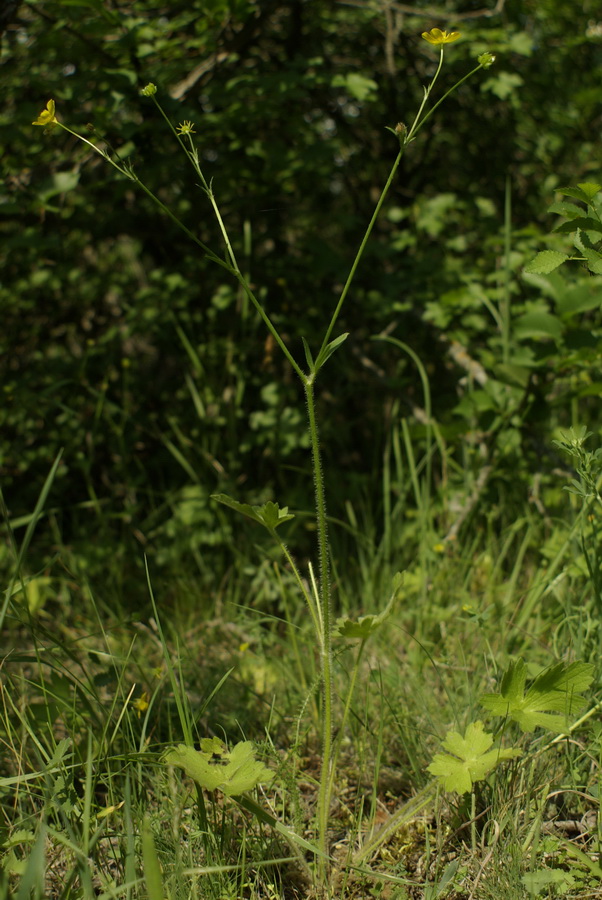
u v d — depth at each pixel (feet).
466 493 9.47
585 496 5.82
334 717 6.74
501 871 4.81
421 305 11.37
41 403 11.80
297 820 5.11
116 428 11.46
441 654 7.27
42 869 3.85
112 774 5.15
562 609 7.49
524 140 12.98
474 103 12.59
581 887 4.86
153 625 8.27
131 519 11.16
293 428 10.85
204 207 11.04
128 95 8.68
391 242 11.84
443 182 13.21
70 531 11.78
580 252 5.80
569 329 8.41
